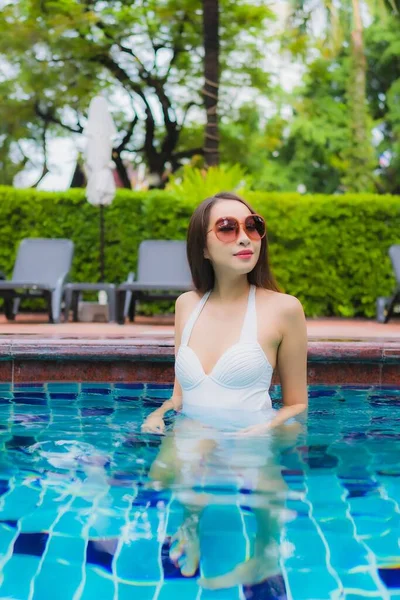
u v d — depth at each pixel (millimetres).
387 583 1303
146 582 1302
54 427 2586
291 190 26750
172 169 21266
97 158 9109
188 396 2572
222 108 20609
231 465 1990
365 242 9773
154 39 18547
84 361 4074
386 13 17453
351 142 21906
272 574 1323
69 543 1465
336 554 1410
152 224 9703
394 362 4082
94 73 18531
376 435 2455
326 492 1777
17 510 1653
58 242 8711
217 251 2564
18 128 20312
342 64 27484
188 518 1600
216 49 11883
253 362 2484
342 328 7195
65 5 15141
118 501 1712
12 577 1320
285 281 9812
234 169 10328
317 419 2781
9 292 8125
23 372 4074
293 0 17422
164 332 5660
